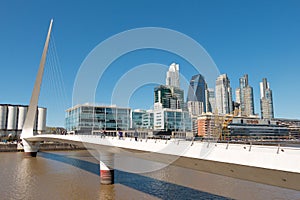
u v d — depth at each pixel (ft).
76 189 77.71
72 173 103.86
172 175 94.02
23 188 79.77
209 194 69.87
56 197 70.13
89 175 99.30
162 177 91.09
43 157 168.04
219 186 77.51
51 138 124.47
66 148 228.02
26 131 178.91
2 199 68.69
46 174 102.17
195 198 66.80
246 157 33.32
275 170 29.89
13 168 118.73
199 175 93.30
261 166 31.27
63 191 75.82
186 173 97.09
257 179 36.45
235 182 81.76
